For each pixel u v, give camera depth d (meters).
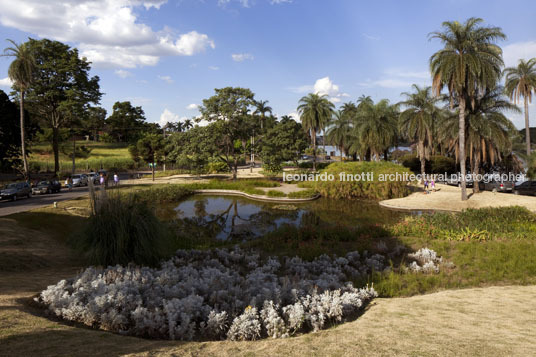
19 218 14.45
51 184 28.92
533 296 6.07
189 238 14.41
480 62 23.19
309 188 34.25
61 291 5.07
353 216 21.38
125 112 96.25
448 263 9.38
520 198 23.95
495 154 29.77
